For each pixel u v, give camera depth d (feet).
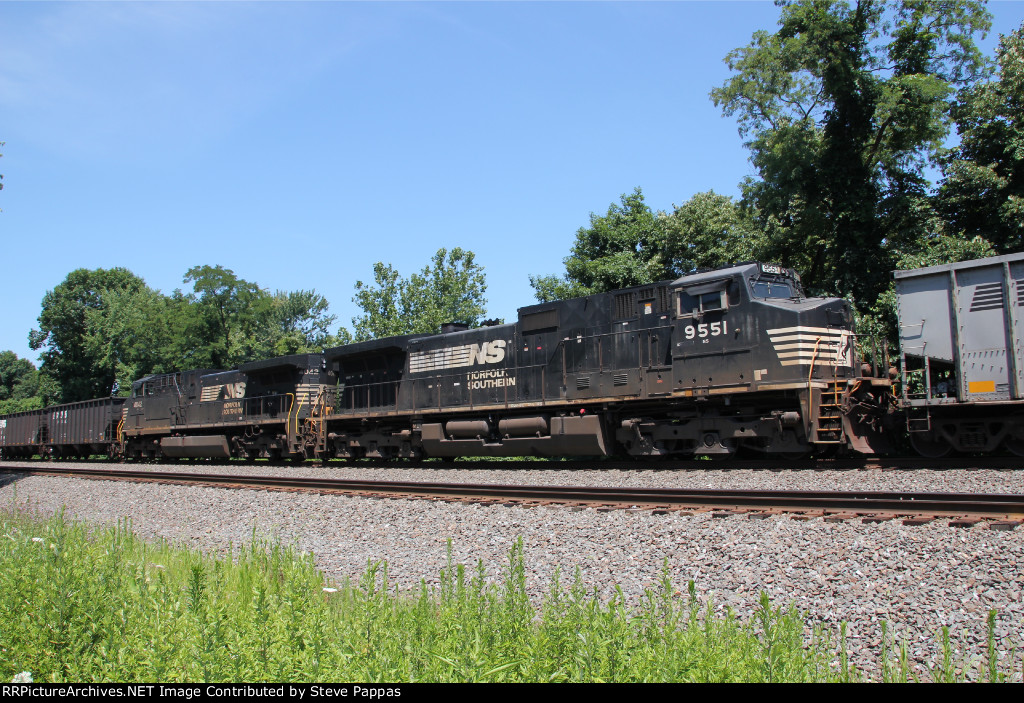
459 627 17.10
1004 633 17.03
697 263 90.07
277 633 17.07
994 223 68.03
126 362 210.38
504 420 59.62
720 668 14.49
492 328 63.00
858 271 68.90
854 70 69.82
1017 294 42.11
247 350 191.52
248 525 40.37
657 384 51.37
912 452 54.03
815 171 72.54
